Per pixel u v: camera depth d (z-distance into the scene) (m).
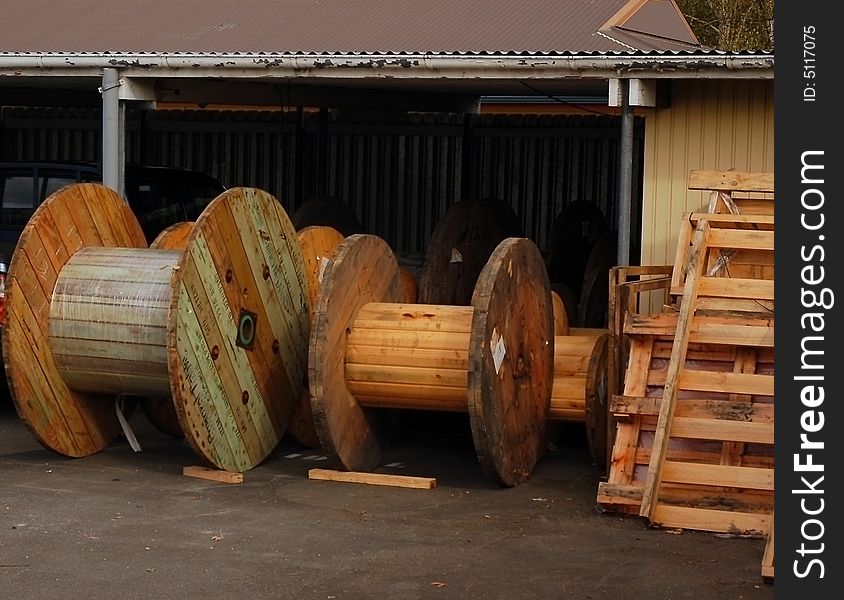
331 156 20.03
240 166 20.25
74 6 13.45
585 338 10.14
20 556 6.96
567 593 6.48
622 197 10.08
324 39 11.30
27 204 13.18
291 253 9.80
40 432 9.26
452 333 8.86
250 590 6.43
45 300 9.20
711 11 23.97
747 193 9.55
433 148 19.61
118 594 6.32
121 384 9.28
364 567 6.88
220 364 8.94
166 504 8.23
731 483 7.78
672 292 8.81
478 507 8.34
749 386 8.06
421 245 19.72
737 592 6.57
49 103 17.30
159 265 9.09
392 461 9.84
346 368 9.02
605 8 11.93
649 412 8.16
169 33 11.96
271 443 9.60
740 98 10.35
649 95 10.05
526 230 19.34
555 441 10.44
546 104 19.22
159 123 20.56
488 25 11.47
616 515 8.15
